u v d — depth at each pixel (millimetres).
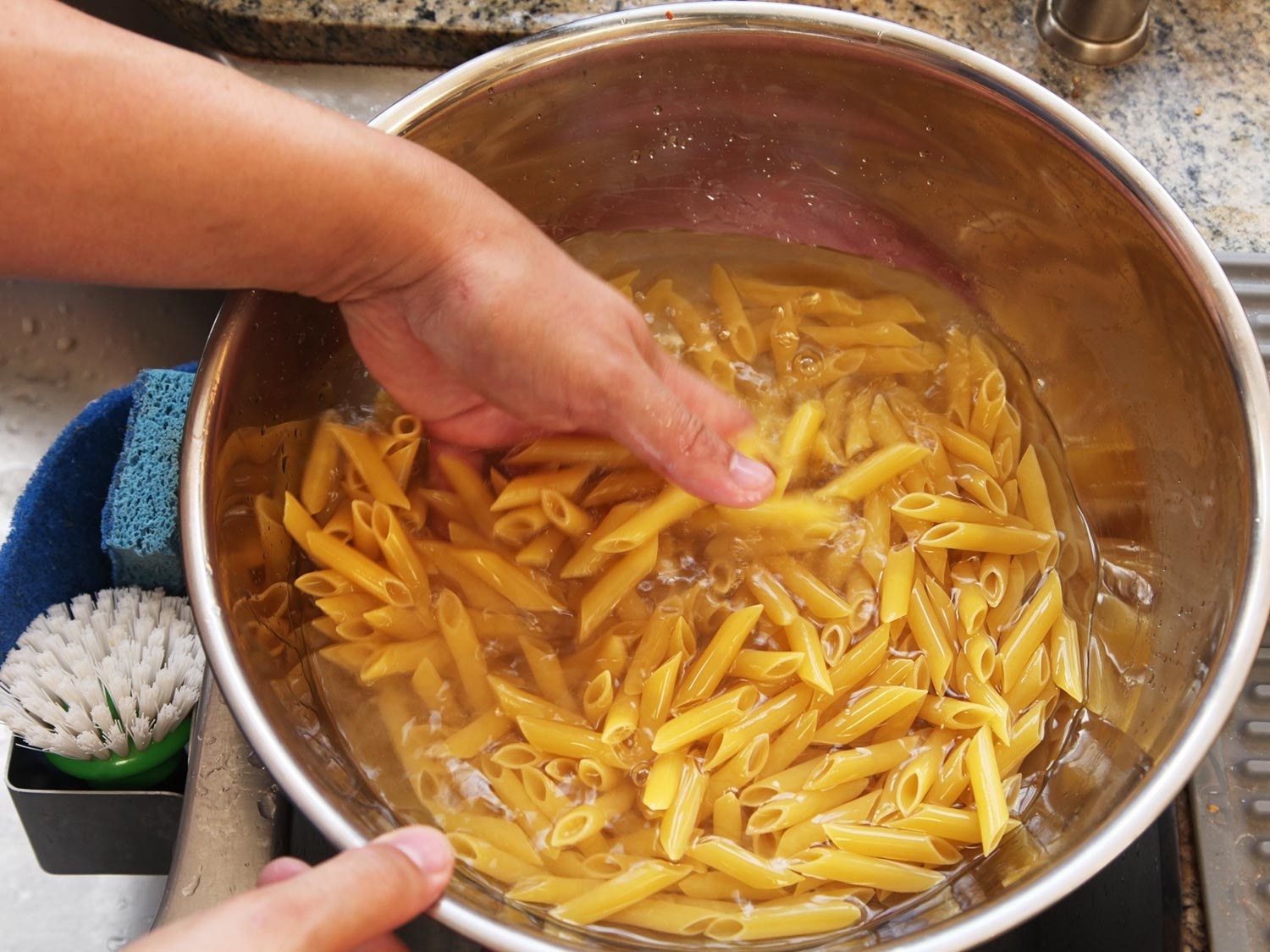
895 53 476
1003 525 530
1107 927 481
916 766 476
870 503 530
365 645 492
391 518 499
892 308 576
